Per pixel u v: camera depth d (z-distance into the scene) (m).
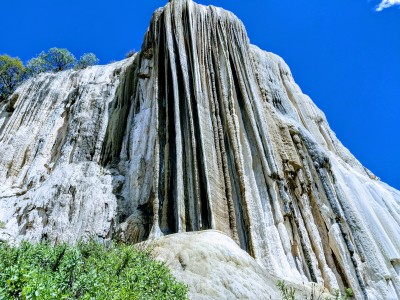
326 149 26.53
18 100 30.75
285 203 18.72
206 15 25.06
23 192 22.84
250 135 21.06
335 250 18.58
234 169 19.22
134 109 25.08
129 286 8.12
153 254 13.12
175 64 21.91
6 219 20.17
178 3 24.70
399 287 17.95
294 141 23.19
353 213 20.28
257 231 17.28
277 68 29.91
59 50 44.56
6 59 41.66
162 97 21.78
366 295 16.86
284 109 25.84
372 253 18.75
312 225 19.11
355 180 23.25
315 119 29.34
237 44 25.11
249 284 12.32
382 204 23.03
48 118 28.58
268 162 19.97
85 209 19.50
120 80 27.72
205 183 17.52
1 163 25.30
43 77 32.78
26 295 5.30
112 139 24.25
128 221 18.17
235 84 23.20
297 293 13.96
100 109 26.80
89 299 6.53
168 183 18.22
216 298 11.23
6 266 7.52
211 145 19.12
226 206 17.50
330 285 16.77
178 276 11.89
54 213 19.34
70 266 7.81
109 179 21.64
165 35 23.64
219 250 13.24
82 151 24.03
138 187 20.55
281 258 16.34
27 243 9.23
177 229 16.41
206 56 23.03
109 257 10.45
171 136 19.92
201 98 20.69
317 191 21.08
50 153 26.11
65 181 21.02
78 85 31.33
